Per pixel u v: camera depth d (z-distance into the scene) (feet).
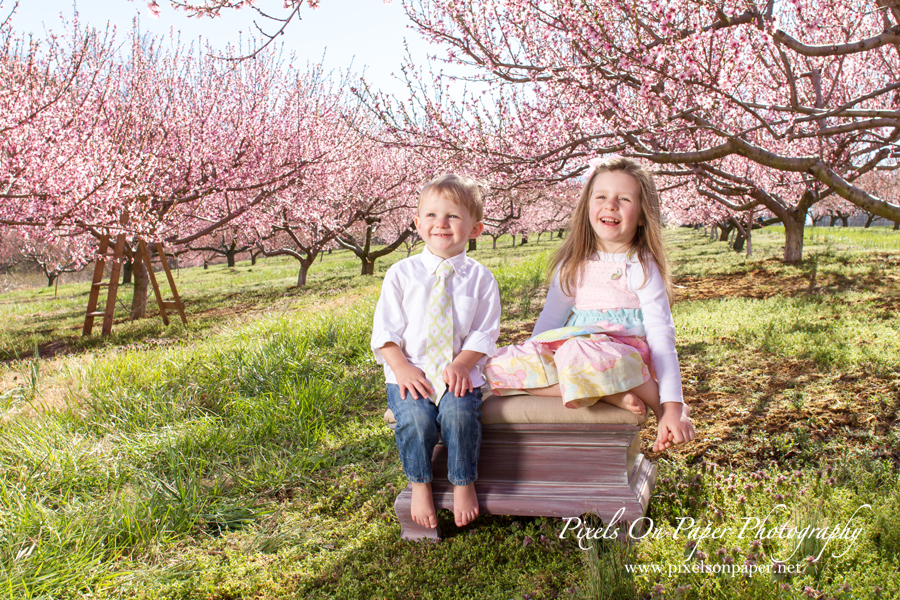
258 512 8.76
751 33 15.21
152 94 43.42
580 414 6.98
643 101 19.89
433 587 6.56
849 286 24.39
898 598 5.47
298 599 6.59
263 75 46.93
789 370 12.89
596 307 7.59
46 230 32.99
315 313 26.63
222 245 108.27
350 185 61.21
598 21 17.33
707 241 87.30
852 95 28.63
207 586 6.87
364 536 7.90
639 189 7.39
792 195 44.60
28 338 35.81
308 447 11.26
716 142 26.16
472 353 7.17
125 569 7.32
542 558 6.91
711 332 17.12
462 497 7.22
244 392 14.79
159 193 40.63
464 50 22.65
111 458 10.48
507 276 38.96
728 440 9.86
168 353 19.42
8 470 9.86
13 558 7.11
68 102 36.22
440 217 7.30
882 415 9.96
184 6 14.28
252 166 45.32
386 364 7.54
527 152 25.14
